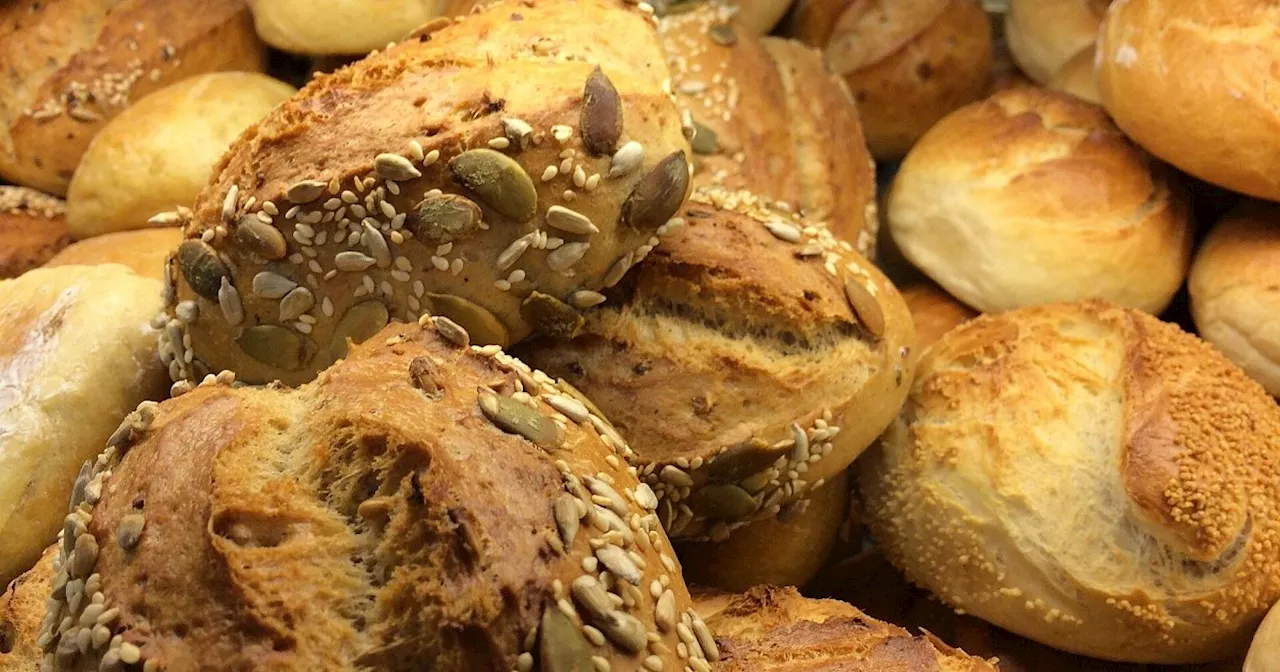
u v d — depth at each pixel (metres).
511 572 0.31
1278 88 0.41
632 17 0.37
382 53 0.37
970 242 0.45
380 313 0.35
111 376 0.39
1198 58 0.42
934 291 0.47
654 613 0.32
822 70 0.50
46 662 0.32
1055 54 0.50
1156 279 0.45
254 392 0.33
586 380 0.37
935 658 0.35
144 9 0.49
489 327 0.35
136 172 0.45
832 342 0.38
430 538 0.31
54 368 0.39
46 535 0.39
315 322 0.36
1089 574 0.38
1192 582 0.38
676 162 0.35
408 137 0.34
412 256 0.35
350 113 0.35
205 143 0.46
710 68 0.47
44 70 0.48
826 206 0.47
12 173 0.49
